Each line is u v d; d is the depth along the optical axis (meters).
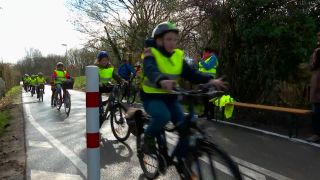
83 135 8.87
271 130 8.93
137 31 23.75
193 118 3.79
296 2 10.80
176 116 4.10
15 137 8.89
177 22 20.06
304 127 9.34
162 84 3.61
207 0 12.01
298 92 10.67
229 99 10.08
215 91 3.78
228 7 11.41
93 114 3.93
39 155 6.90
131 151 7.07
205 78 4.12
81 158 6.61
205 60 10.22
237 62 11.34
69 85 13.35
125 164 6.15
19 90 46.78
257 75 10.94
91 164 3.95
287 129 9.07
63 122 11.30
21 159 6.65
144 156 5.12
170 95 4.13
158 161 4.35
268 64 10.73
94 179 3.95
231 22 11.52
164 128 4.21
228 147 7.17
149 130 4.09
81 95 26.98
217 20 11.80
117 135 7.96
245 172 5.59
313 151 6.83
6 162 6.47
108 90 8.31
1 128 10.39
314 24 10.56
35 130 9.85
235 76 11.34
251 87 11.09
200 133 3.73
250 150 6.93
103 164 6.17
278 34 10.23
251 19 11.03
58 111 14.72
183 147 3.84
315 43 10.52
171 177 5.34
